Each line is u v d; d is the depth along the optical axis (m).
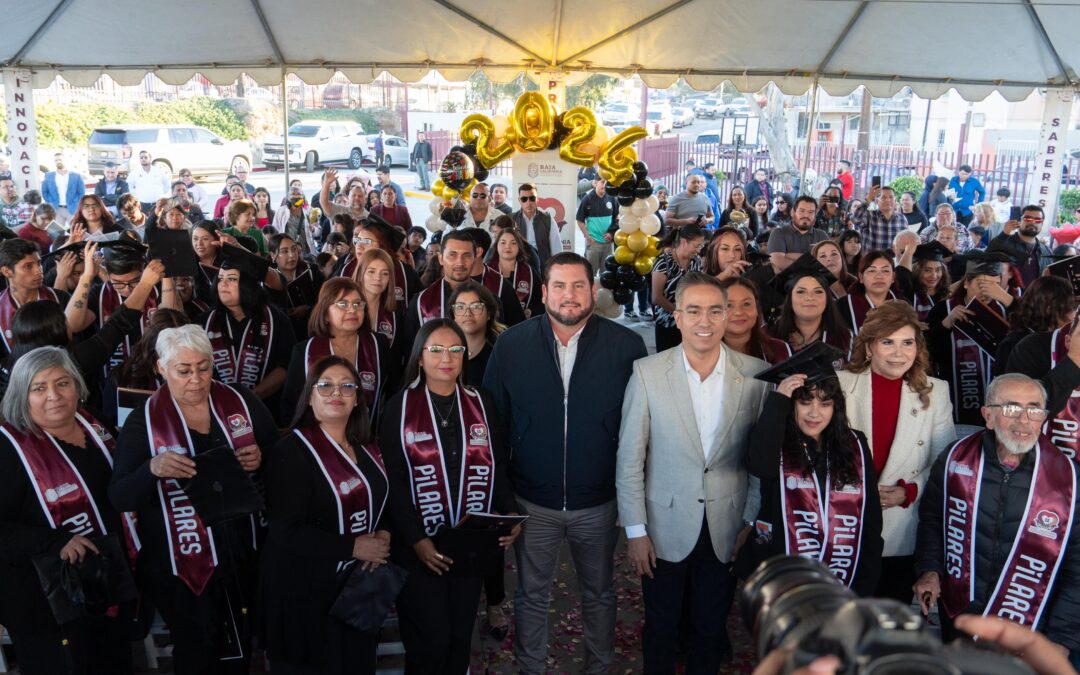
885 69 10.63
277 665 3.10
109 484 3.04
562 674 3.78
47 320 3.85
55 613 2.80
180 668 3.17
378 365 4.37
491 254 6.45
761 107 22.00
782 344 4.02
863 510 3.00
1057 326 4.16
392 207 10.41
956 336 5.02
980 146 25.53
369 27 9.43
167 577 3.11
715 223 15.36
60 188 14.50
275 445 3.14
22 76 10.46
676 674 3.76
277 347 4.69
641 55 10.21
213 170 22.89
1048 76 10.55
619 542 5.21
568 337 3.38
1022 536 2.85
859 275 5.04
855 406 3.26
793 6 8.98
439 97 35.59
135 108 28.22
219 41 9.80
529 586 3.49
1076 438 3.34
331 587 3.07
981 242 11.70
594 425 3.36
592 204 11.36
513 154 9.44
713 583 3.27
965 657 0.88
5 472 2.91
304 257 8.69
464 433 3.38
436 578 3.25
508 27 9.41
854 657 0.89
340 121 28.38
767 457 2.98
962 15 9.08
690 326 3.07
